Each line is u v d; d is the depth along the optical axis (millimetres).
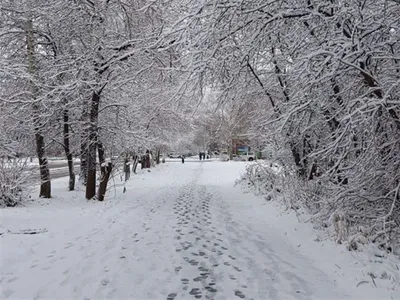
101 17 12742
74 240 7262
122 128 13539
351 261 5668
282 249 6699
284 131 6984
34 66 12461
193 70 6672
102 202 12852
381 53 5992
